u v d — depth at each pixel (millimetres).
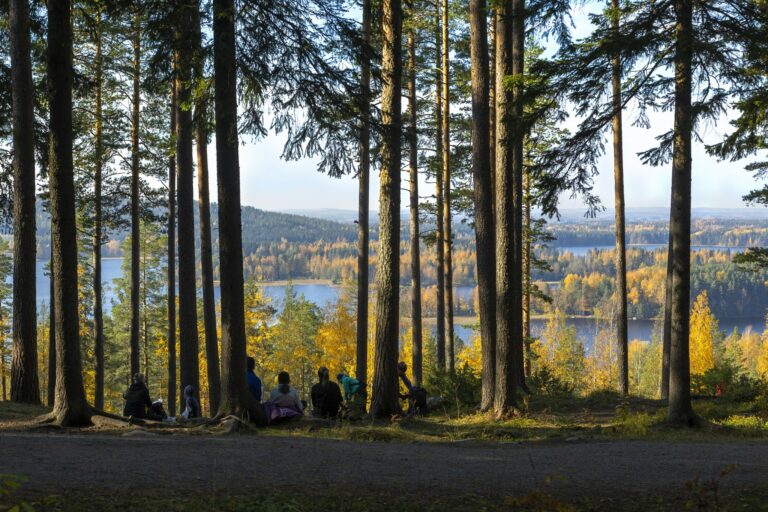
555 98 11055
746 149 14031
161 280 40188
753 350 91750
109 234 24656
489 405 14398
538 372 19297
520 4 15156
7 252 42188
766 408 15055
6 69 14984
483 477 7754
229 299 11492
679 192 12477
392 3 13219
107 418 11047
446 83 22875
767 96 10586
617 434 11953
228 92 10961
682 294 12641
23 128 13867
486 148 14141
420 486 7184
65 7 10352
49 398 15148
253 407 11766
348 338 44875
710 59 10211
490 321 14375
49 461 7531
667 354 20047
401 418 13422
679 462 8914
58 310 10727
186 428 10992
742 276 152250
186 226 17953
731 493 6992
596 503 6672
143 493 6270
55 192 10531
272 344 49938
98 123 22891
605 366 61312
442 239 24516
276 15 10742
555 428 12648
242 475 7328
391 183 13531
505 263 13992
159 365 45531
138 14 11344
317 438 10617
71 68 10516
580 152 11242
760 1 10531
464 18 22672
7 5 14375
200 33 11289
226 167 11328
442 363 24312
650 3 10758
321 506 6195
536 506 6328
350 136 11516
